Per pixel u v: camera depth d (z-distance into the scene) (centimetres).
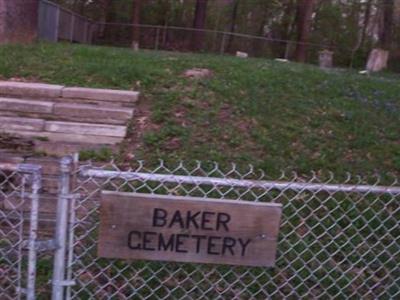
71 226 214
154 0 2286
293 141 432
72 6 2208
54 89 474
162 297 273
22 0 772
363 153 427
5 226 315
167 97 484
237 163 390
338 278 292
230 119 456
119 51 725
